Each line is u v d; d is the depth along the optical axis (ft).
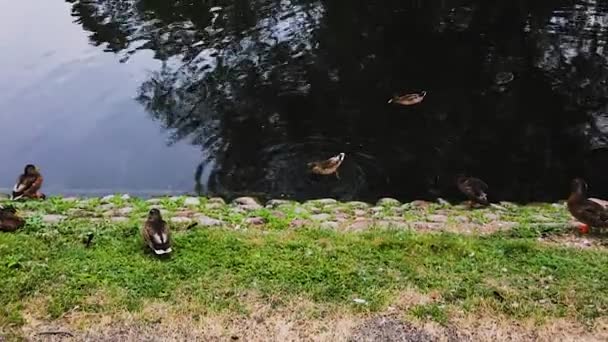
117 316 20.11
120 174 40.16
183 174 40.60
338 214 31.99
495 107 48.49
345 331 19.72
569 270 23.29
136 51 58.18
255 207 33.45
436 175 40.55
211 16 64.95
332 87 50.88
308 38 59.31
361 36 59.72
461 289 21.85
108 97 50.55
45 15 67.92
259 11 65.72
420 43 58.44
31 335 19.11
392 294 21.53
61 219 28.55
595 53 55.72
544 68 53.67
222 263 23.22
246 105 48.44
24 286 21.26
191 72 53.88
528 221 30.71
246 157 42.11
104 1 70.79
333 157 40.81
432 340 19.40
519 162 42.50
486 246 25.39
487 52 56.65
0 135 44.78
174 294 21.25
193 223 27.45
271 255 23.99
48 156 42.60
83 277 21.93
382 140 44.16
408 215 32.01
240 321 20.10
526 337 19.63
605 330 19.97
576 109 48.01
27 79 53.62
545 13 63.62
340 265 23.30
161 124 46.62
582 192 27.66
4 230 25.30
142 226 25.40
